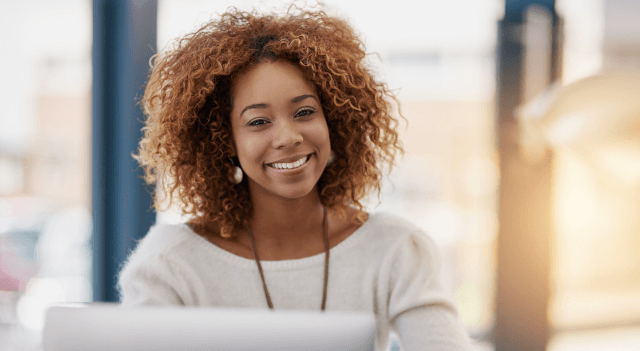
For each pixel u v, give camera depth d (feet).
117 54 7.97
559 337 8.78
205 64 3.45
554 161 8.12
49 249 8.29
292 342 2.10
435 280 3.60
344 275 3.57
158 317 2.15
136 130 7.98
